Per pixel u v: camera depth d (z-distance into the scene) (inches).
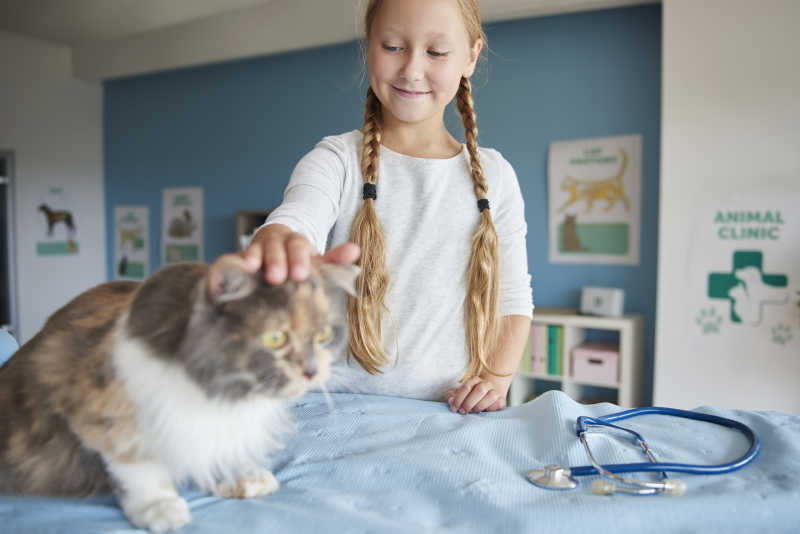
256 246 22.2
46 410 22.0
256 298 19.6
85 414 20.7
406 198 44.1
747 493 24.3
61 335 23.0
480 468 26.7
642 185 117.3
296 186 40.0
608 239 121.5
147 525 20.8
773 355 98.6
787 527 22.9
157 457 21.2
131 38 172.7
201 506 23.2
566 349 113.5
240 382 19.8
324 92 152.6
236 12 154.2
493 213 46.3
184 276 21.6
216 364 19.3
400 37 38.9
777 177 96.7
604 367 110.3
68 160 184.4
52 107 179.5
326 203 39.9
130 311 21.2
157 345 20.0
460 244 44.1
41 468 22.7
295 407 37.5
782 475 26.4
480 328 43.6
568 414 32.1
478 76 131.0
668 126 103.4
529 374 118.0
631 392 111.2
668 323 105.5
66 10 149.7
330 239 45.2
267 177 163.6
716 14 98.7
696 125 101.4
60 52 181.3
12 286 170.7
